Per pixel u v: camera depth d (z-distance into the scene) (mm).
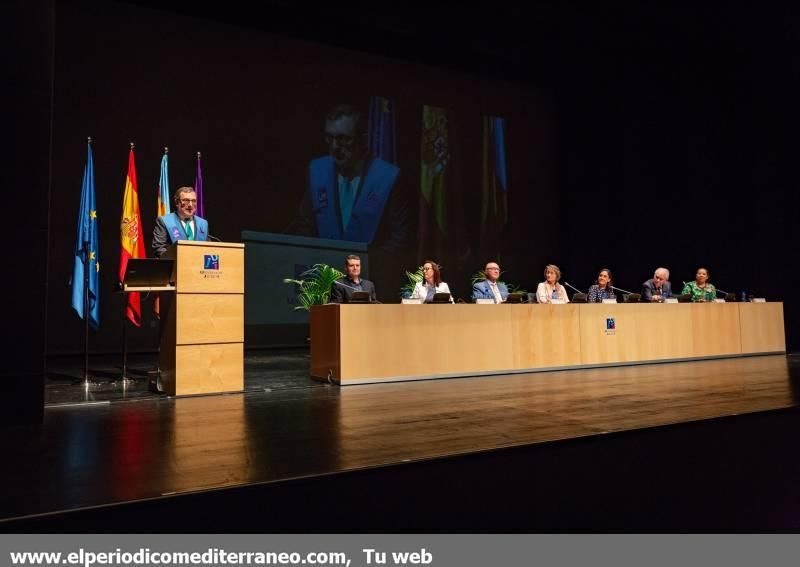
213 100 8500
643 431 2645
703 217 9109
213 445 2439
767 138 8344
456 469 2195
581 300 6090
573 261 10938
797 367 5500
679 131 9398
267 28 8906
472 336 5328
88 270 5691
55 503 1681
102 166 7680
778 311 7336
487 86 10703
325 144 9258
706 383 4320
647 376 4945
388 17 8766
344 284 5645
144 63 8062
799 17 7312
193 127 8336
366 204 9492
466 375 5258
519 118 10969
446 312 5238
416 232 9867
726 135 8812
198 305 4023
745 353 6984
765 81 8297
